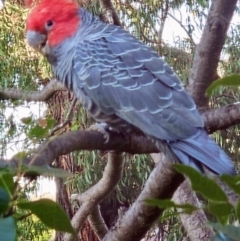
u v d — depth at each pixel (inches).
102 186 126.1
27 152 46.2
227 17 99.0
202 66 100.8
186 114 90.6
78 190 253.0
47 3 112.1
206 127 94.5
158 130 92.6
